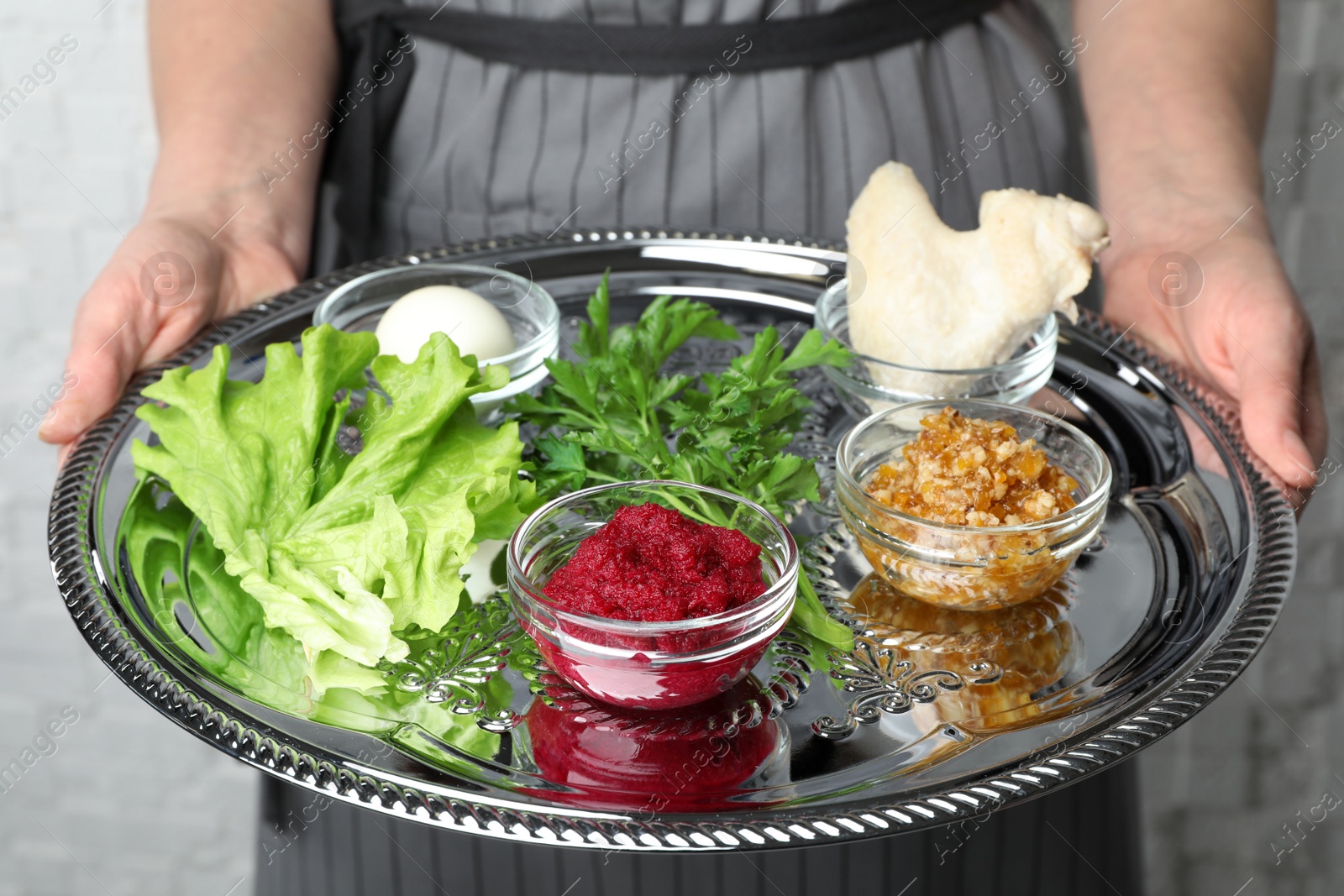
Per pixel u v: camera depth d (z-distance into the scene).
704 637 0.71
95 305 1.11
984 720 0.74
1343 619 1.82
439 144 1.38
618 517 0.79
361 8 1.35
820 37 1.29
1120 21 1.41
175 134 1.35
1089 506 0.82
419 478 0.86
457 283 1.17
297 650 0.79
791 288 1.28
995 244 1.04
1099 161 1.41
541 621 0.73
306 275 1.40
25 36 1.66
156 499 0.93
